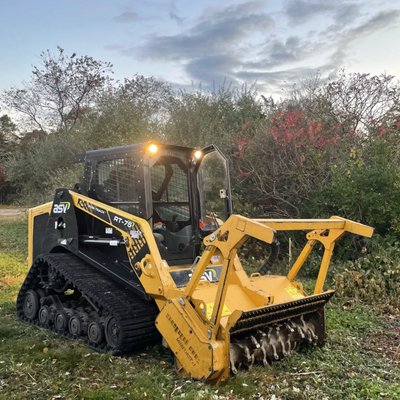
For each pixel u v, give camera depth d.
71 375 4.43
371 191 8.77
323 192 9.37
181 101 13.95
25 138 24.14
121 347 4.81
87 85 22.72
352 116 10.62
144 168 5.11
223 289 4.19
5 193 30.41
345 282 7.66
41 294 6.21
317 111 10.94
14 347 5.19
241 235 4.05
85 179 5.97
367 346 5.50
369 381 4.38
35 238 6.56
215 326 4.19
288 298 5.15
